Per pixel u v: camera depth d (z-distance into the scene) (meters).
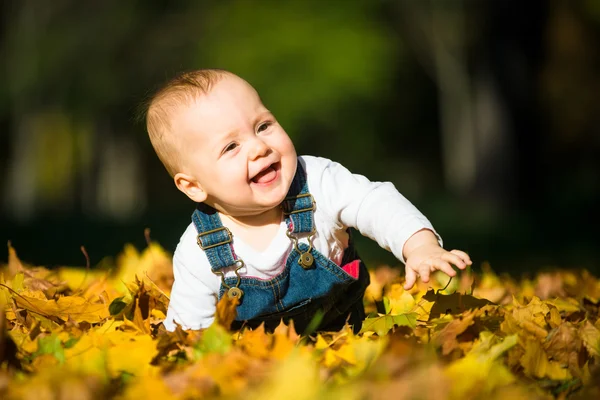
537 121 23.19
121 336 2.92
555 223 20.20
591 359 2.71
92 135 35.91
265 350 2.57
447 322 2.96
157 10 31.92
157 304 3.65
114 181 39.69
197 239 3.42
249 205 3.31
